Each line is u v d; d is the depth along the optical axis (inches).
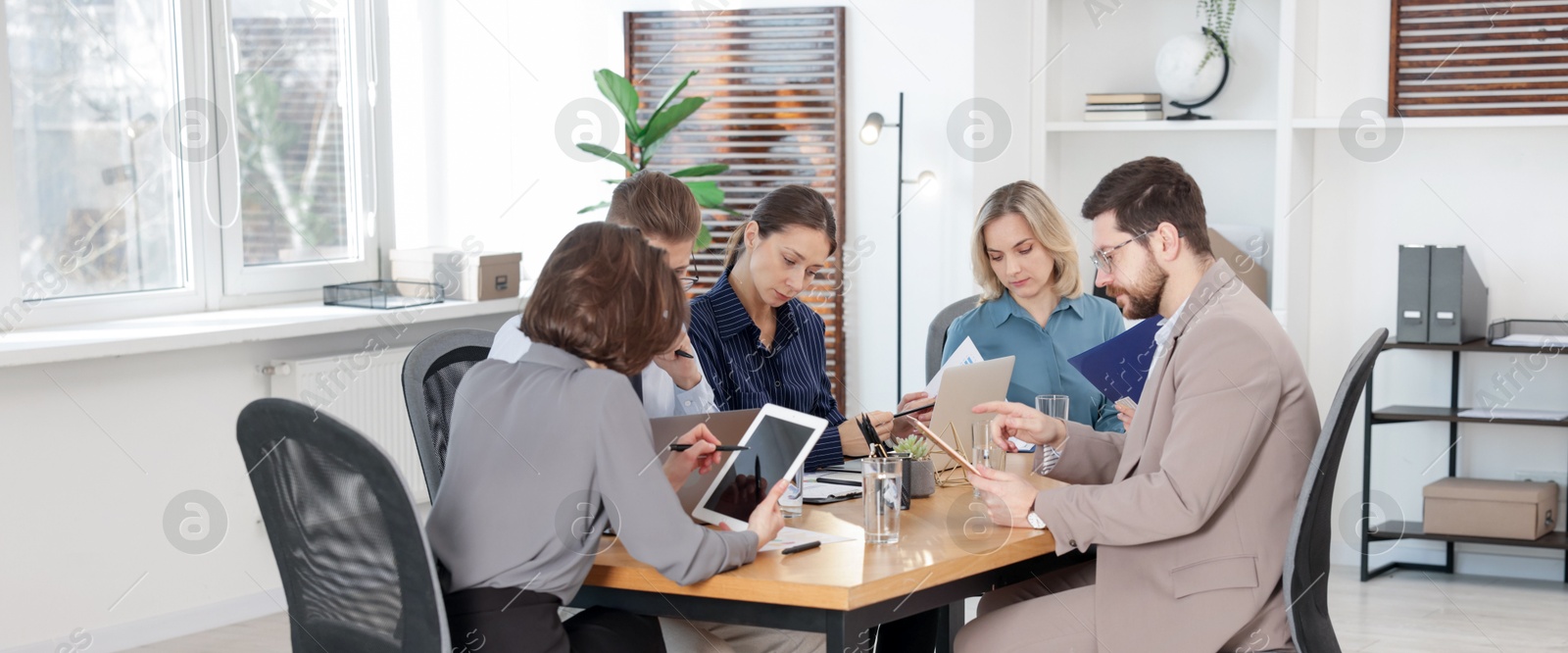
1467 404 174.1
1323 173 179.2
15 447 134.1
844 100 185.3
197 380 152.7
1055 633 81.7
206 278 165.6
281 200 176.9
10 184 140.3
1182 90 178.7
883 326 186.4
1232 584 78.5
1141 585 80.2
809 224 104.3
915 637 105.0
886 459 81.7
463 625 73.7
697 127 191.6
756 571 74.4
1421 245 168.2
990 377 104.0
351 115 187.2
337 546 72.6
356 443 67.7
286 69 176.6
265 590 161.0
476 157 199.2
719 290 108.3
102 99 152.0
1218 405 77.5
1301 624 75.7
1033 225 118.3
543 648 73.2
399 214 197.9
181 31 160.6
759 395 107.5
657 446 82.3
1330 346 181.0
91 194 151.4
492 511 75.3
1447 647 143.3
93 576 141.9
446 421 98.1
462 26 197.3
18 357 128.6
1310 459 80.4
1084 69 189.6
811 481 99.7
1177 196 84.0
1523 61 165.8
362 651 74.2
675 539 72.5
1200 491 76.7
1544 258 169.8
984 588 83.0
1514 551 173.8
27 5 142.9
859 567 75.0
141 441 146.6
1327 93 176.9
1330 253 179.6
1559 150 167.9
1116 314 125.8
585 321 76.7
